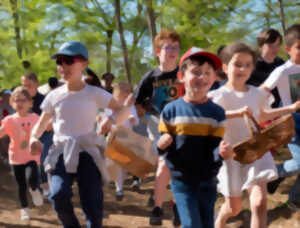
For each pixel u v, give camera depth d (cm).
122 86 587
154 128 439
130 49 1658
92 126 337
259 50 527
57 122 335
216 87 489
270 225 389
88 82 385
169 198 549
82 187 324
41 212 511
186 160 278
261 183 318
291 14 1250
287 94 389
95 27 1641
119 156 340
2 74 1620
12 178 700
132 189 631
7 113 716
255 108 334
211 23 1263
